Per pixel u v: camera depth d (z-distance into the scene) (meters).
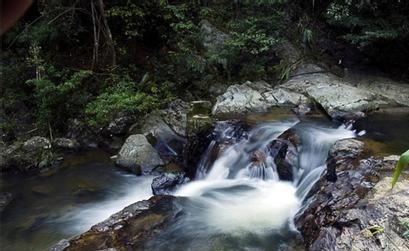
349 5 8.95
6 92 9.51
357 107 7.88
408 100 8.35
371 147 6.07
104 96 8.49
